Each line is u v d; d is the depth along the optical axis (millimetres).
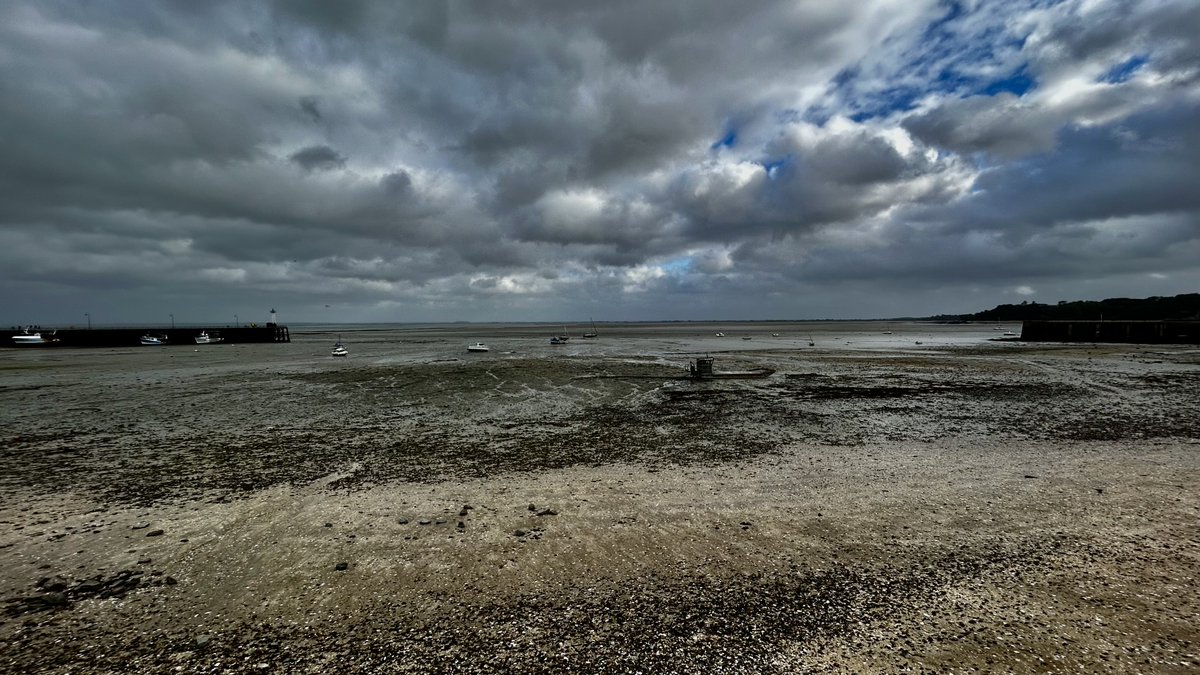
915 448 14461
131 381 31953
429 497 10422
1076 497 10062
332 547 8031
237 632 5875
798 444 15094
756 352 58000
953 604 6305
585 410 21344
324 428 17766
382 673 5180
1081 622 5902
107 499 10398
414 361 47188
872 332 130750
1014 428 17016
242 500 10289
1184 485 10727
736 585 6809
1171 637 5602
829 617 6070
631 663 5305
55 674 5191
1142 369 35062
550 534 8477
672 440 15758
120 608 6359
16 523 9109
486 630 5875
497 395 25641
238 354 60406
